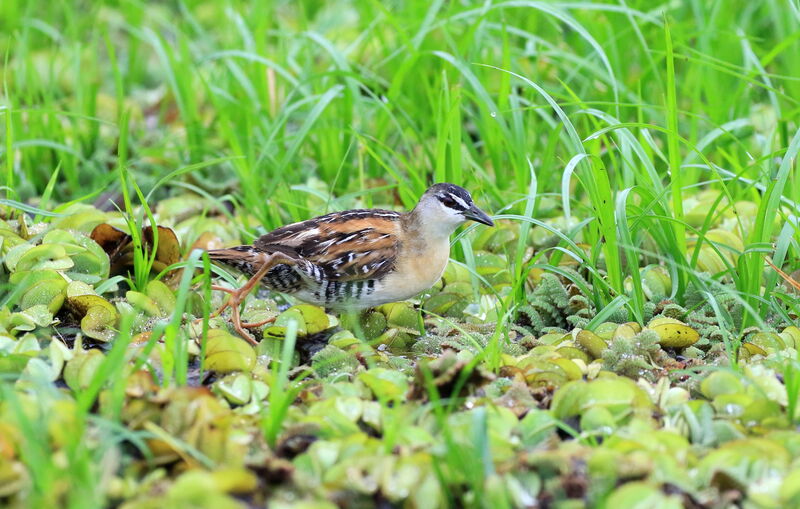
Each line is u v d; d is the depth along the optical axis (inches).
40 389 348.8
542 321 461.4
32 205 578.9
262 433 339.0
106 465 305.9
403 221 464.1
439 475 310.0
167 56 665.6
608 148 493.0
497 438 335.0
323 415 352.5
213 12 850.1
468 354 410.6
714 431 350.6
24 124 668.1
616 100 514.6
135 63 781.9
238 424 345.1
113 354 326.6
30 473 302.2
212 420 335.3
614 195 504.1
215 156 624.1
